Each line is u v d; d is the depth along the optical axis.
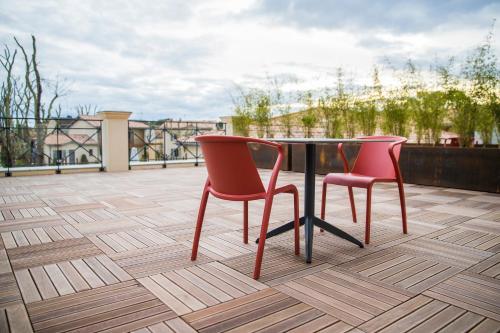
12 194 4.59
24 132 7.29
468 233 2.84
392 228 2.99
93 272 2.00
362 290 1.79
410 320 1.49
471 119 5.16
